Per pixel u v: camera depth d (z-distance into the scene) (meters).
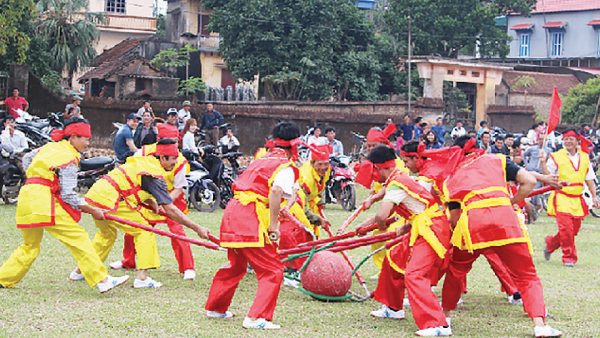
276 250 7.53
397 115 31.45
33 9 27.55
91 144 27.31
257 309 7.43
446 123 33.75
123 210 9.12
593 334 7.67
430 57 36.72
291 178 7.35
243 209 7.41
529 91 45.06
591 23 53.94
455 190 7.46
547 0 56.62
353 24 38.12
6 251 11.23
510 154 19.25
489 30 42.38
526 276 7.40
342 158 19.28
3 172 16.27
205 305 8.02
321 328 7.61
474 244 7.32
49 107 27.38
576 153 12.12
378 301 8.15
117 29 51.53
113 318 7.73
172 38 47.31
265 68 36.09
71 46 39.44
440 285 10.11
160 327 7.43
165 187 8.80
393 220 8.30
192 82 37.72
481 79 38.44
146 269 9.28
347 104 34.03
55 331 7.18
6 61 29.09
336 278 8.66
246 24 35.91
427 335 7.29
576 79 47.69
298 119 29.59
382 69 39.84
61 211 8.62
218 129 24.02
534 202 19.70
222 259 11.28
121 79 37.78
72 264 10.48
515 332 7.68
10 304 8.20
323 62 36.28
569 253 12.07
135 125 15.97
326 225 9.73
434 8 40.69
